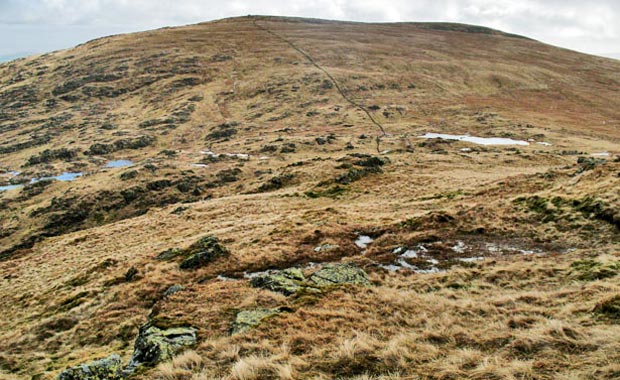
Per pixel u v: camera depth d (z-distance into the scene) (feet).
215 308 45.88
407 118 449.89
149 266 88.94
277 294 49.83
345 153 319.47
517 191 120.26
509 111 470.80
